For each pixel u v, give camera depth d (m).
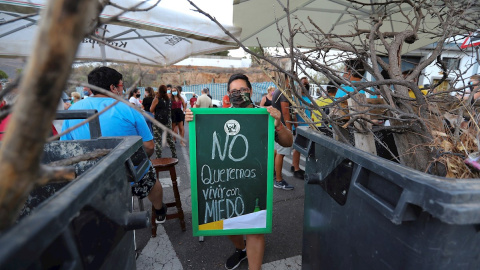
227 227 1.64
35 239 0.42
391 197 0.83
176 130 7.65
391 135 1.89
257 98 14.33
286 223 2.64
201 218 1.62
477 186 0.66
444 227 0.67
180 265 2.07
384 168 0.84
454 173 0.98
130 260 1.02
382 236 0.89
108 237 0.75
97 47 4.45
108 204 0.76
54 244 0.51
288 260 2.10
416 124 1.26
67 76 0.29
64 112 1.35
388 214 0.78
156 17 3.04
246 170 1.60
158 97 4.89
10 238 0.40
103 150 0.94
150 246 2.29
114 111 1.92
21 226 0.43
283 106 3.13
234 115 1.54
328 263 1.34
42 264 0.48
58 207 0.51
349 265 1.12
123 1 2.79
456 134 1.09
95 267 0.67
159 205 2.31
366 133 1.55
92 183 0.65
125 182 0.93
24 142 0.32
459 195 0.62
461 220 0.61
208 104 7.71
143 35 4.27
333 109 1.83
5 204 0.35
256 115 1.55
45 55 0.26
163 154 5.65
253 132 1.57
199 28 3.46
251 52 1.28
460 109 1.21
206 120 1.54
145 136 2.08
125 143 1.05
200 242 2.33
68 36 0.26
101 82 1.91
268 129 1.54
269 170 1.58
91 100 1.92
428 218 0.70
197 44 4.57
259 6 3.61
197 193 1.60
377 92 1.39
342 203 1.16
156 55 4.81
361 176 1.00
